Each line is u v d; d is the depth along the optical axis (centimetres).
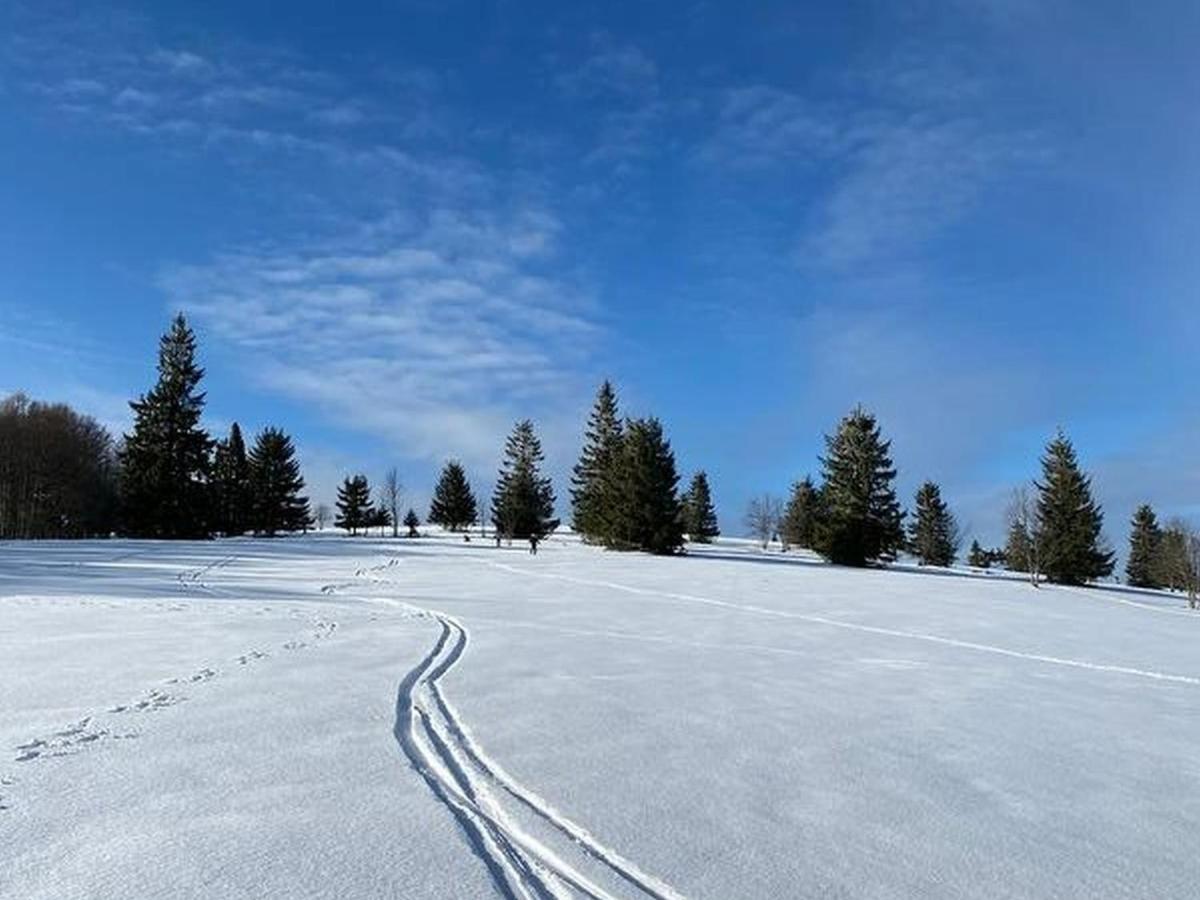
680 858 541
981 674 1396
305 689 984
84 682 1007
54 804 592
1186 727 1030
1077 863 569
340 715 859
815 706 1037
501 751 764
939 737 905
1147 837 627
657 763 746
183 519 5922
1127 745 916
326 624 1641
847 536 5472
